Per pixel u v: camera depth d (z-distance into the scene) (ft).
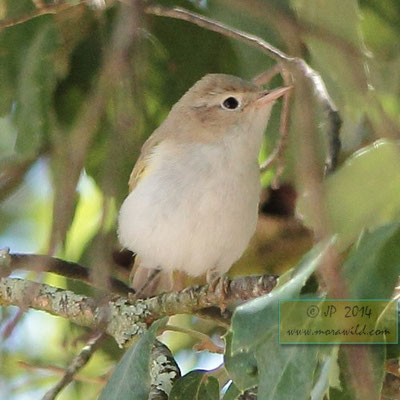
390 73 26.21
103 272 20.61
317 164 17.60
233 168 34.94
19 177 36.52
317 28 20.88
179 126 36.04
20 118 31.45
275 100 34.99
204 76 36.45
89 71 34.63
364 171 17.85
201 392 25.96
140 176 36.27
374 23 29.99
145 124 37.37
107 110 32.96
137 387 24.84
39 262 22.15
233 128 35.22
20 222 43.68
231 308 31.58
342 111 27.78
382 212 18.16
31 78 31.37
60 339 41.52
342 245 17.92
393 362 24.47
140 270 37.35
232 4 20.59
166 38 36.24
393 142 17.98
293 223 37.55
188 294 29.30
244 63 35.65
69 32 33.35
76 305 30.53
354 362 17.34
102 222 19.57
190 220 34.71
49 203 42.01
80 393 40.11
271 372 19.54
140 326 29.99
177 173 35.01
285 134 32.14
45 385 39.70
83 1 31.07
